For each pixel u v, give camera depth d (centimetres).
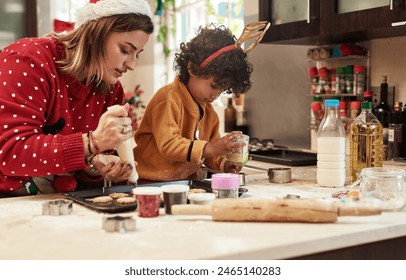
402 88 259
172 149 183
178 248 100
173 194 132
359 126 184
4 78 153
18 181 165
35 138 148
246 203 122
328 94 287
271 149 302
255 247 100
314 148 307
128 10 163
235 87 192
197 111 198
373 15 227
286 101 327
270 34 285
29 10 392
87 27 165
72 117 179
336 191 165
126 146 162
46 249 101
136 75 505
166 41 479
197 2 451
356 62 283
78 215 131
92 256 96
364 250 120
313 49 295
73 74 168
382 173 138
